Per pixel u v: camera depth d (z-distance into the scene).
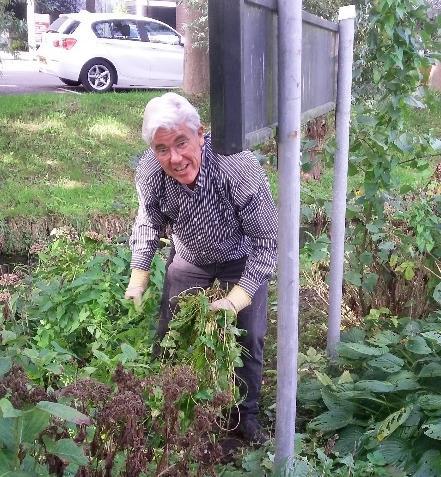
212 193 2.96
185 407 2.47
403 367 3.53
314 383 3.67
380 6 3.88
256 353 3.26
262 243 3.03
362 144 4.26
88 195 7.73
